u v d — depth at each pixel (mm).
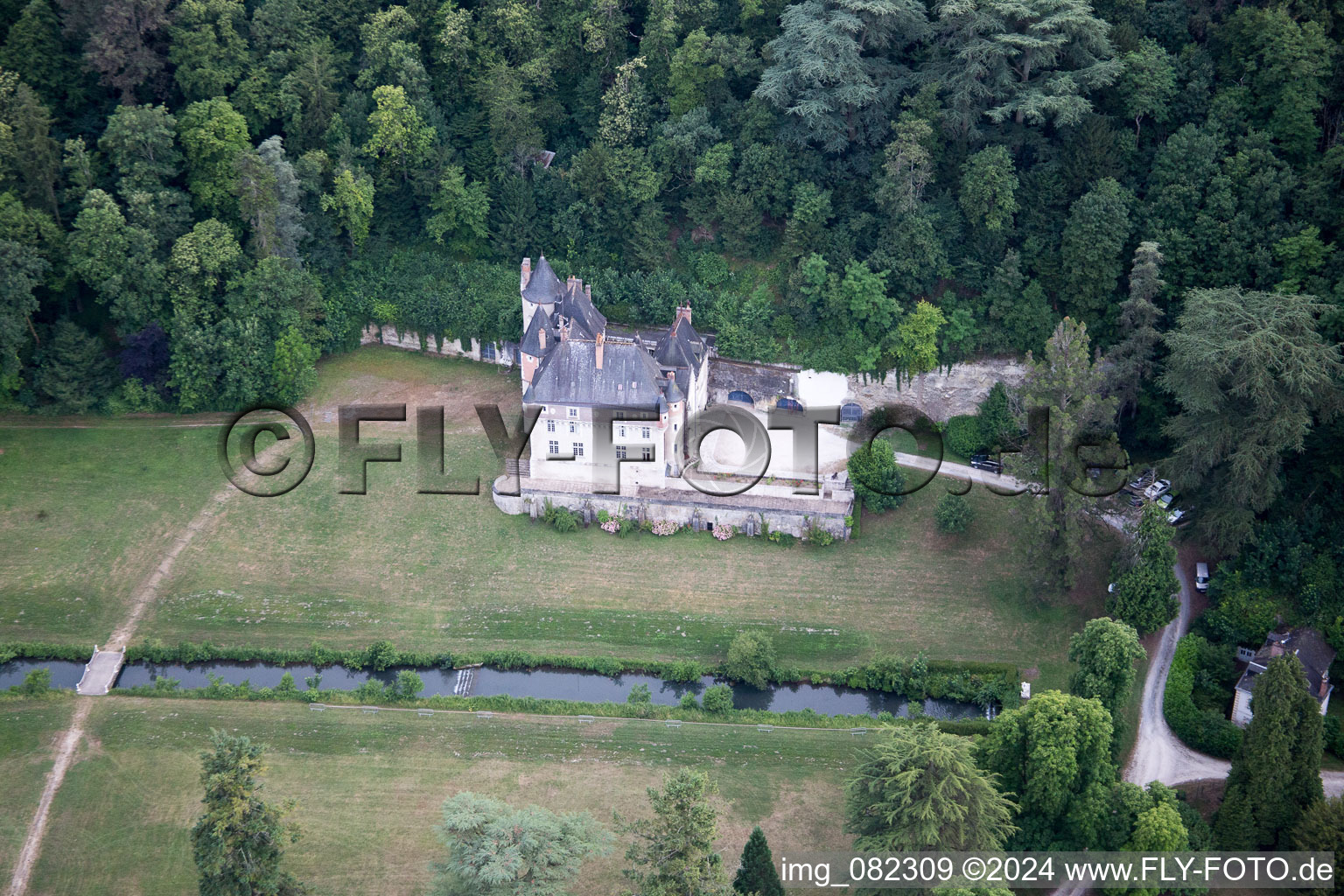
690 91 174500
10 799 116875
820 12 165125
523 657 134375
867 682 131500
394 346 179250
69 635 136000
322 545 147500
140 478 154375
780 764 121438
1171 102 163625
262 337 163875
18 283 152375
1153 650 133125
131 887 109250
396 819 115250
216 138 166125
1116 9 167750
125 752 121562
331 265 175250
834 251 165625
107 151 168375
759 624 138125
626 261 175750
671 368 150875
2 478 152625
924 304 161000
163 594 141000
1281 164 154500
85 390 161375
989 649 135000
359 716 126438
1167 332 148125
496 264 177250
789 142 168250
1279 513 140750
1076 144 160875
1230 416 133000
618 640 136875
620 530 148625
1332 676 129375
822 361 165250
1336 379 132750
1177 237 153500
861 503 151125
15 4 172125
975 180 159375
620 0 180250
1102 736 107875
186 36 169125
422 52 183375
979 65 157375
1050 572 137500
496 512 151500
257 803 98500
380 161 178125
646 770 120500
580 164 173375
